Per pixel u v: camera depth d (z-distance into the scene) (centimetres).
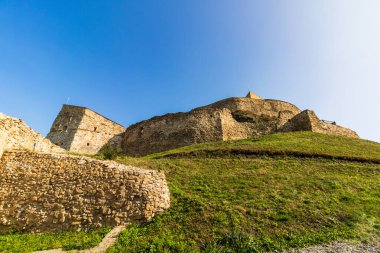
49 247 917
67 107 3838
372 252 808
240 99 3847
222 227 977
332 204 1162
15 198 1173
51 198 1159
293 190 1330
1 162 1303
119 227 1030
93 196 1152
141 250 859
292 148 2192
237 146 2341
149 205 1105
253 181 1488
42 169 1268
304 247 859
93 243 922
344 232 945
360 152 2127
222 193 1323
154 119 3553
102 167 1259
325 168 1758
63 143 3441
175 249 866
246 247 856
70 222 1078
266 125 3322
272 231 957
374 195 1279
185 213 1092
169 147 3109
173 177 1577
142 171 1258
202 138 3008
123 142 3859
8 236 1027
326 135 2842
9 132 1415
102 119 3912
